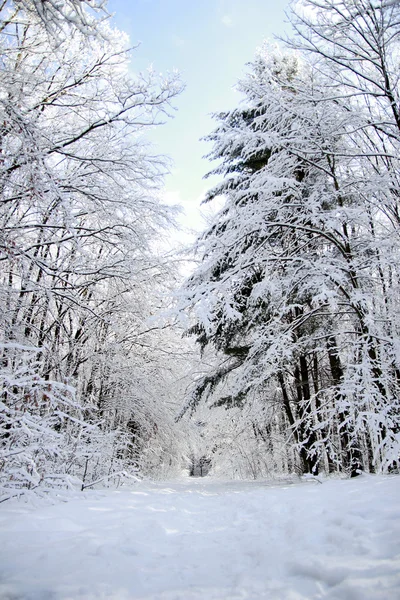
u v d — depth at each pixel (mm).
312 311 8242
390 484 4484
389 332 7984
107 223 8789
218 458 17750
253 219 7875
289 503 4289
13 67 6504
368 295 7332
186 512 4609
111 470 8797
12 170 6332
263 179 7574
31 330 8484
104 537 3162
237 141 8547
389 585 1902
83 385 11344
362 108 8094
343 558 2311
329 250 9406
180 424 14469
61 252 9977
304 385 10477
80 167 8531
